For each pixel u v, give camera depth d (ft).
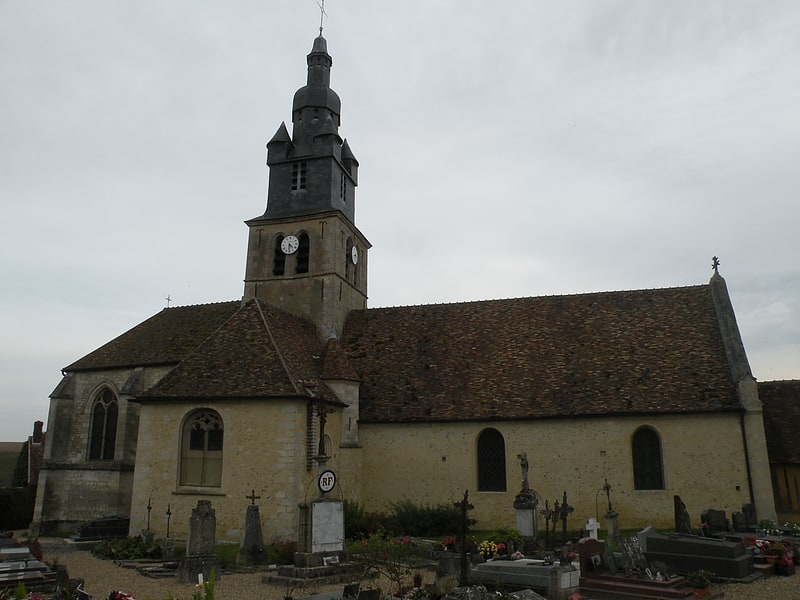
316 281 91.56
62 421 89.04
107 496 83.05
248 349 72.43
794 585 46.03
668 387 71.97
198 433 68.80
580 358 78.89
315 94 99.40
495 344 84.89
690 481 68.49
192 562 50.62
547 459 72.74
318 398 67.97
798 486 70.08
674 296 84.48
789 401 76.18
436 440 76.79
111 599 38.40
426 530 69.26
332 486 58.34
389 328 92.68
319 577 49.26
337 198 96.32
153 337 93.61
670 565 49.98
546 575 42.96
